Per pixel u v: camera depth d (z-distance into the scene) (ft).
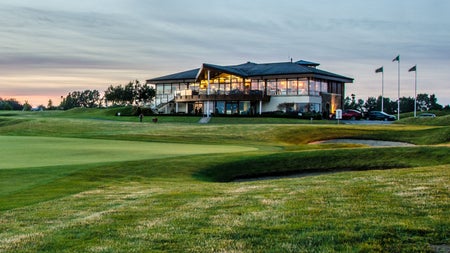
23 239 24.49
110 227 26.35
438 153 63.05
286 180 45.14
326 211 27.73
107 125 183.32
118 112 292.61
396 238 22.03
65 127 178.29
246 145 107.14
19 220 29.43
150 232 24.81
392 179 39.32
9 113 359.25
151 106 284.61
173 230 25.05
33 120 206.28
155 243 22.72
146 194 38.40
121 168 56.18
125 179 49.67
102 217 29.01
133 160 64.49
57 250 22.35
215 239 22.99
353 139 130.21
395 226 23.81
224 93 243.60
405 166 59.88
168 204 32.83
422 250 20.35
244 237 23.15
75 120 209.26
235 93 241.55
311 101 239.50
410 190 33.53
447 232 22.77
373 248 20.63
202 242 22.57
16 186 43.09
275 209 29.12
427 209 27.48
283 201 31.73
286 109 242.58
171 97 274.16
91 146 94.12
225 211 29.32
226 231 24.30
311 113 223.71
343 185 37.58
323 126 152.05
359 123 197.26
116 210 31.12
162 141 116.26
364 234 22.66
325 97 252.62
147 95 334.24
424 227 23.52
